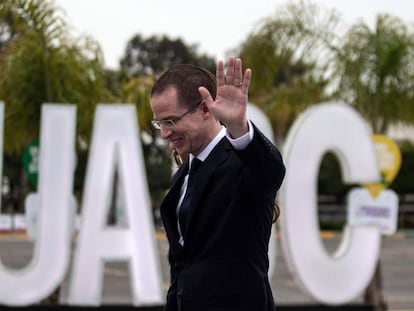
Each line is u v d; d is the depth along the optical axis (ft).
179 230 11.53
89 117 33.19
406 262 68.13
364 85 35.94
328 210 104.94
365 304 32.65
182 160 12.23
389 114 36.27
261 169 10.33
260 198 10.70
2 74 32.24
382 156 34.50
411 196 107.14
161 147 103.50
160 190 103.76
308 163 30.86
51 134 29.14
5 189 102.99
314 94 36.47
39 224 29.17
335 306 31.94
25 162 33.17
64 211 29.25
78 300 29.53
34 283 29.14
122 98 36.47
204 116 11.27
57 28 32.30
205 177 11.08
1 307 28.91
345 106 31.12
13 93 32.22
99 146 29.53
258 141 10.23
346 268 31.45
